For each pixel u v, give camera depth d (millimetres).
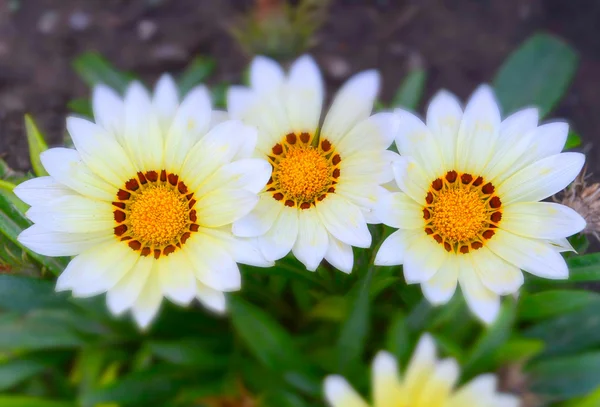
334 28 591
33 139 411
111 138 357
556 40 474
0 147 536
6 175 429
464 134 357
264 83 366
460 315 378
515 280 351
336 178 362
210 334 409
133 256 356
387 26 593
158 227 356
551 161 356
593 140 548
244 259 346
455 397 338
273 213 357
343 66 577
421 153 354
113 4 599
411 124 354
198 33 585
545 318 394
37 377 395
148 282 354
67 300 393
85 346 385
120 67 576
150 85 570
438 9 599
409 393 339
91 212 355
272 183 365
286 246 353
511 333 378
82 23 589
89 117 482
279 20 482
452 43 586
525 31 589
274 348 372
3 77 566
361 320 370
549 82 469
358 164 358
